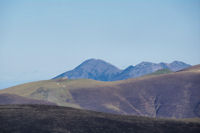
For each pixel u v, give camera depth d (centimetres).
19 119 5116
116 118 5700
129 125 5297
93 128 5009
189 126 5466
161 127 5325
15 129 4691
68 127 4956
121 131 4988
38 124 4959
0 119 5059
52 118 5306
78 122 5225
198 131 5234
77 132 4794
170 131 5156
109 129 5028
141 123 5472
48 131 4719
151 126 5334
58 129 4819
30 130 4703
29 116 5331
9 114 5375
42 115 5459
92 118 5538
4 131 4594
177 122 5703
